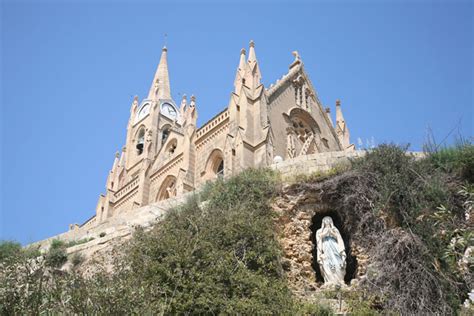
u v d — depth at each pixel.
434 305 17.50
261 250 19.17
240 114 44.28
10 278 15.63
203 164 48.12
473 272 17.69
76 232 33.06
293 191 21.59
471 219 19.09
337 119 58.25
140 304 15.07
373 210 19.94
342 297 18.34
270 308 17.39
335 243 19.80
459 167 20.91
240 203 21.25
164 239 18.77
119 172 77.06
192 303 16.92
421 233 18.88
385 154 21.33
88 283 15.42
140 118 82.38
